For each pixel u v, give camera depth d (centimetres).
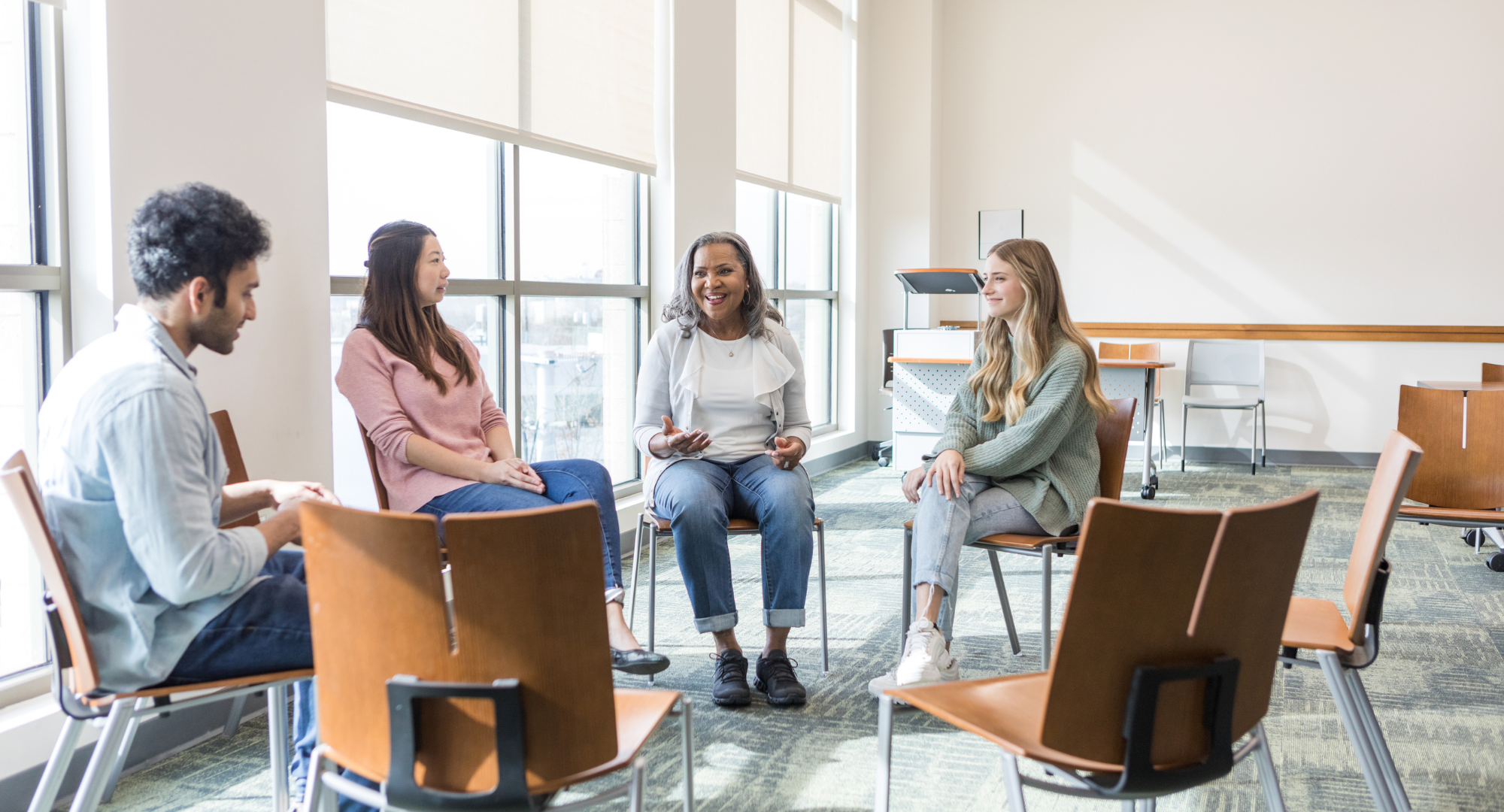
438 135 313
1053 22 683
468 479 226
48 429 135
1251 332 652
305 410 242
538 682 108
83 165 200
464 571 105
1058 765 114
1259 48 643
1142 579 109
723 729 226
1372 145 625
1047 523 233
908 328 582
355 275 284
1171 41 659
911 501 253
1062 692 112
